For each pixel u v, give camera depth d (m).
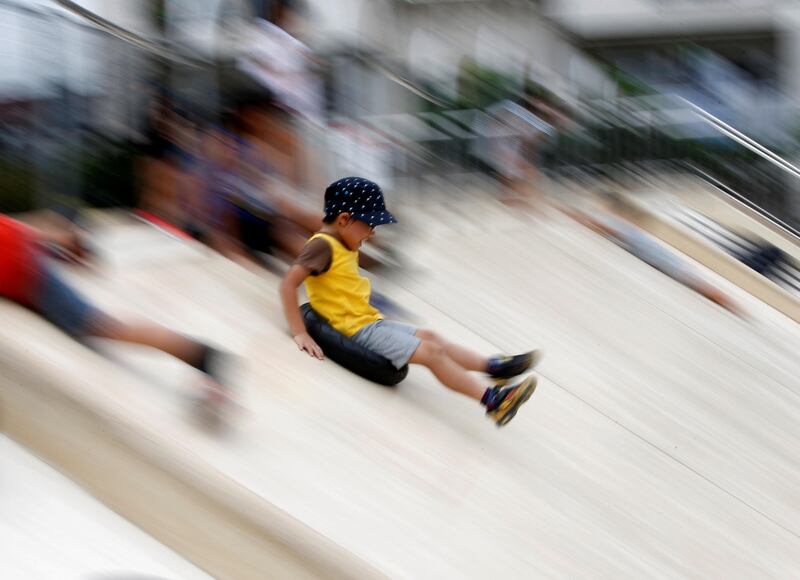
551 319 8.51
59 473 4.66
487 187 10.80
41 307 5.20
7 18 6.65
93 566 4.16
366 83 9.48
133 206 7.48
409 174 10.09
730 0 19.34
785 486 7.21
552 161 11.57
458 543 4.96
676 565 5.63
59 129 7.03
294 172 7.91
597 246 10.63
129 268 6.53
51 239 6.06
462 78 10.86
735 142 12.85
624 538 5.70
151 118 7.42
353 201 6.02
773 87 19.30
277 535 4.42
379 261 8.01
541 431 6.59
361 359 6.06
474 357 6.18
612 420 7.16
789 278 12.41
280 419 5.37
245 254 7.19
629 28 19.17
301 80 8.11
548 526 5.46
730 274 11.70
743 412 8.18
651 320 9.27
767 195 12.93
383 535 4.78
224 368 5.10
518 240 10.05
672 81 19.12
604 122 12.12
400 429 5.80
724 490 6.80
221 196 7.17
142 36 7.62
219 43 7.86
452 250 9.29
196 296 6.40
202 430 4.91
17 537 4.18
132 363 5.20
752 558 6.04
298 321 6.05
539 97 11.55
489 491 5.57
